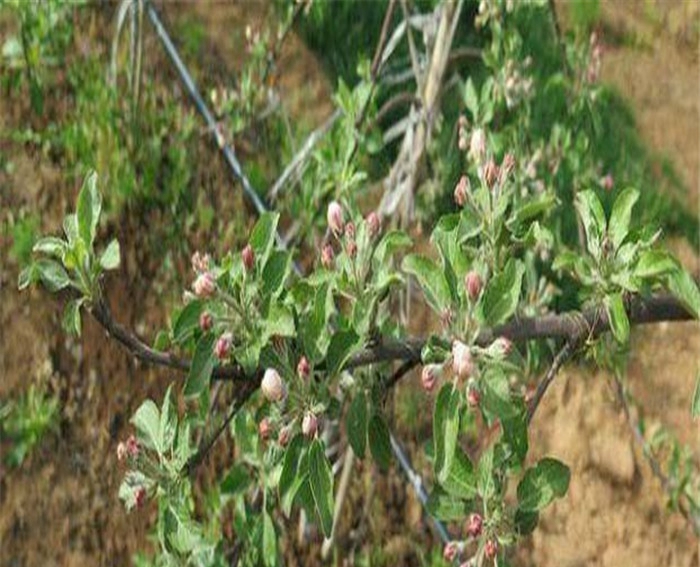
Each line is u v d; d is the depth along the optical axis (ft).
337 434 15.96
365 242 8.99
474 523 9.00
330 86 20.12
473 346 8.51
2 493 16.43
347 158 14.67
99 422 17.13
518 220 9.43
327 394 8.86
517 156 16.63
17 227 17.70
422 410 17.84
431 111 17.16
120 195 18.20
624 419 18.29
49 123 18.60
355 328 8.85
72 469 16.83
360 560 17.07
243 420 10.32
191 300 9.15
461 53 18.03
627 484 18.02
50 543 16.43
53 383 17.10
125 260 17.98
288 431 8.66
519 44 17.79
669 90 21.18
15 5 18.47
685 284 8.86
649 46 21.56
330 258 9.14
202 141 19.04
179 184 18.61
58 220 18.10
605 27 21.50
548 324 9.29
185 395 8.82
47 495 16.61
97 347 17.42
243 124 18.60
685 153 20.57
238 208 18.85
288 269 8.99
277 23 20.36
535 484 9.20
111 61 18.92
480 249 9.36
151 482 9.43
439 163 18.24
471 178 14.29
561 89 19.42
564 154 18.11
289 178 18.47
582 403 18.33
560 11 21.49
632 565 17.61
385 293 9.20
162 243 18.29
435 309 8.82
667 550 17.72
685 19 21.99
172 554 10.47
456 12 17.19
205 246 18.51
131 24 18.63
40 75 18.67
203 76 19.69
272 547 10.16
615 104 20.74
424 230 18.10
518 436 8.92
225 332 8.75
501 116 18.12
